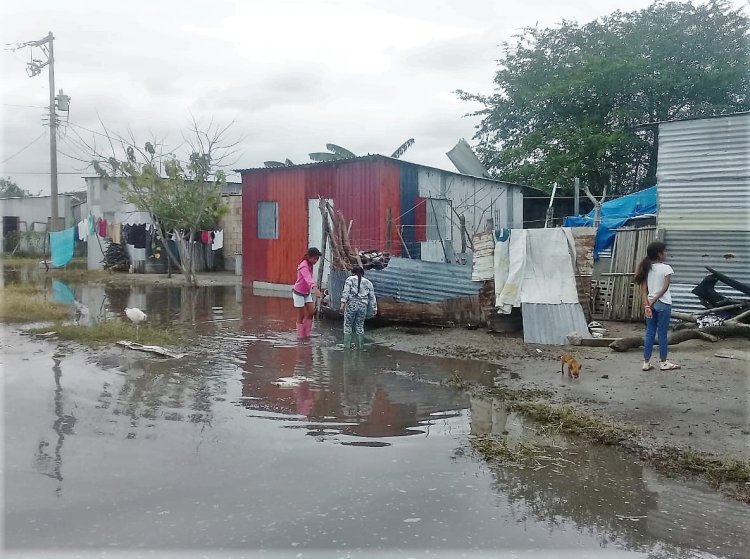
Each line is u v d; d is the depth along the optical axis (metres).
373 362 8.78
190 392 7.07
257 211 19.81
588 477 4.78
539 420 6.18
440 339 10.51
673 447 5.34
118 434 5.59
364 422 6.08
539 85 26.50
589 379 7.71
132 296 17.36
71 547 3.62
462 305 11.38
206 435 5.60
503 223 22.20
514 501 4.34
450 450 5.34
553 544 3.75
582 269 10.66
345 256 12.82
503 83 27.95
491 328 10.91
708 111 23.09
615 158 24.61
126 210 26.66
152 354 9.05
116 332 10.36
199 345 10.01
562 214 26.08
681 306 11.32
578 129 24.22
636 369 8.14
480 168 24.70
